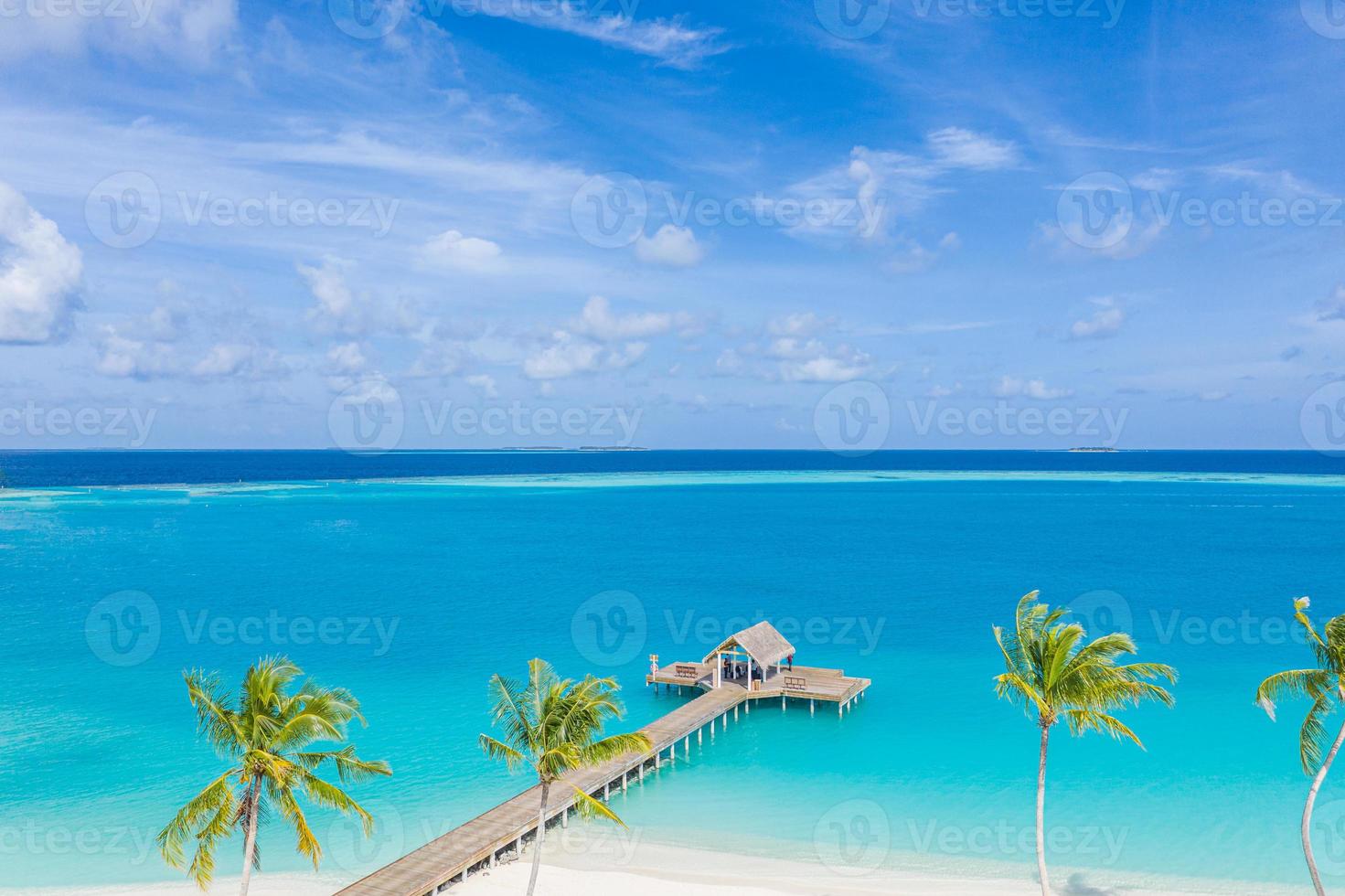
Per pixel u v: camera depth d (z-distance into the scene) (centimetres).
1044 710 2327
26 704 4538
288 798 2156
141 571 8275
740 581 7850
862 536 10925
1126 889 2758
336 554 9262
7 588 7450
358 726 4259
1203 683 4847
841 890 2755
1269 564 8525
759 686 4728
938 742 4075
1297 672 2352
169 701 4581
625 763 3606
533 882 2394
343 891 2639
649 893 2734
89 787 3541
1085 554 9281
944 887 2773
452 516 13062
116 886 2791
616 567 8600
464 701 4619
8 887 2783
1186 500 15938
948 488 19738
